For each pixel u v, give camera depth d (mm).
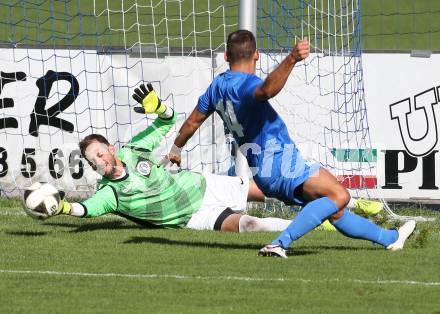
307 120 40562
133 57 40594
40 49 40594
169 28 74312
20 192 40500
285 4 44062
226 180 31641
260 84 24266
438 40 77500
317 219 24781
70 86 40594
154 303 20062
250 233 30203
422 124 41375
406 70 41406
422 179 41344
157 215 30344
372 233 26406
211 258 25266
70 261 24781
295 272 23297
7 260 24859
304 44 23203
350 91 40375
